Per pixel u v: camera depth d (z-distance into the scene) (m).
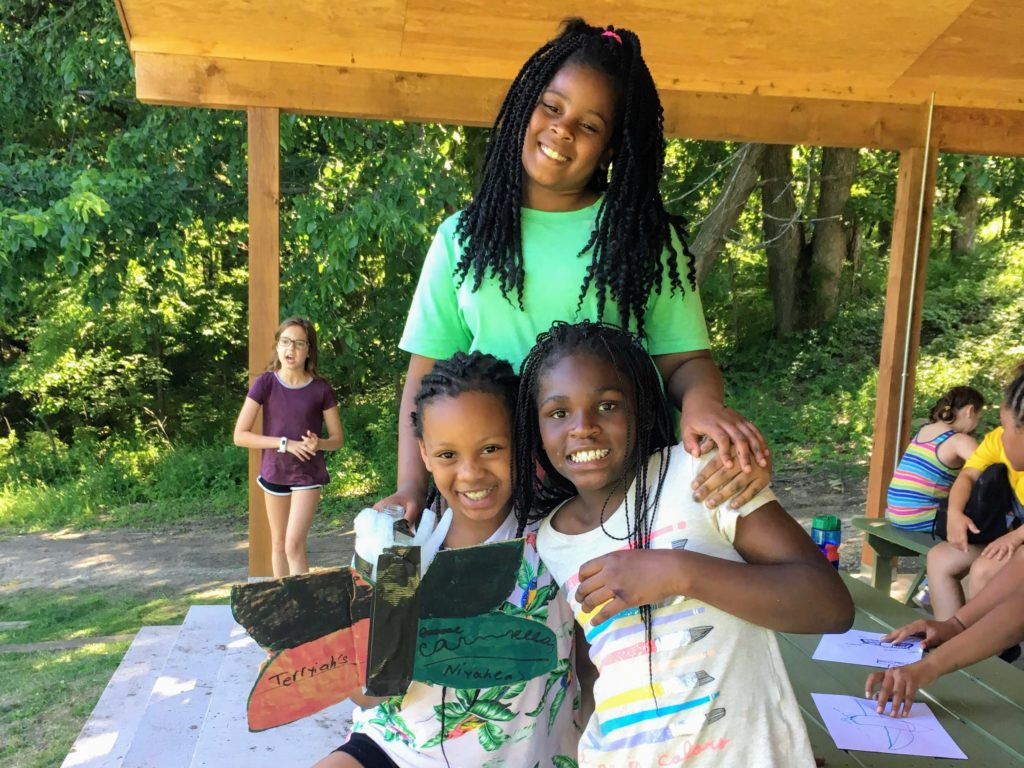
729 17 3.83
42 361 10.89
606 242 1.60
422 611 1.44
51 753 3.66
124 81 8.84
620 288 1.60
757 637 1.35
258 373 4.10
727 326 12.98
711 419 1.35
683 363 1.72
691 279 1.72
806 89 4.28
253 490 4.20
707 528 1.34
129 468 10.01
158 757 2.73
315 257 7.88
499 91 4.02
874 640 2.35
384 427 10.23
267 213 3.99
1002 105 4.43
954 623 2.30
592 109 1.54
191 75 3.83
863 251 13.05
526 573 1.52
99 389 11.42
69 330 10.99
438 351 1.80
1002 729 1.86
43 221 7.01
